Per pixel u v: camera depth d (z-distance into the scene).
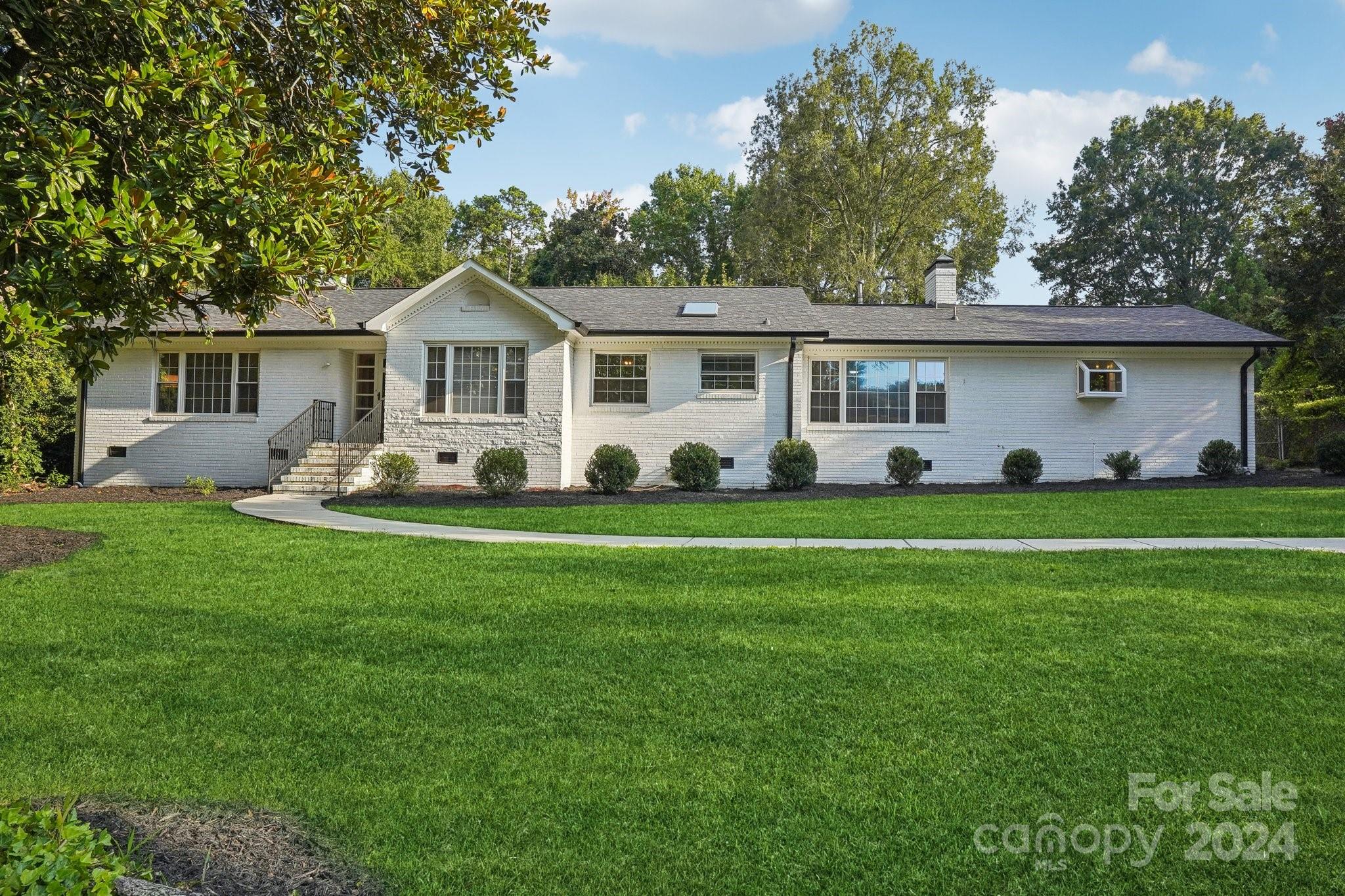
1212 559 8.82
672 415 19.22
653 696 4.85
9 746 4.18
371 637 6.09
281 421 19.77
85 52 5.92
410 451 18.41
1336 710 4.57
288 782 3.77
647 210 56.59
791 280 41.53
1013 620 6.39
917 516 13.05
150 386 20.00
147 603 7.11
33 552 9.39
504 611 6.82
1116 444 19.67
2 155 4.59
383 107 7.62
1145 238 51.62
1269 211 47.22
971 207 38.72
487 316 18.39
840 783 3.74
